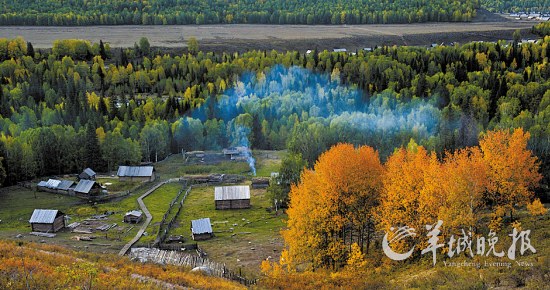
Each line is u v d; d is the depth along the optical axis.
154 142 145.25
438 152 109.06
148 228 88.38
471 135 118.12
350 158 63.84
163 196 109.25
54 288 47.03
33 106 172.62
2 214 95.38
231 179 121.94
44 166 124.75
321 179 62.91
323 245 62.88
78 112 166.50
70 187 108.69
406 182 61.53
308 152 126.44
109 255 66.94
